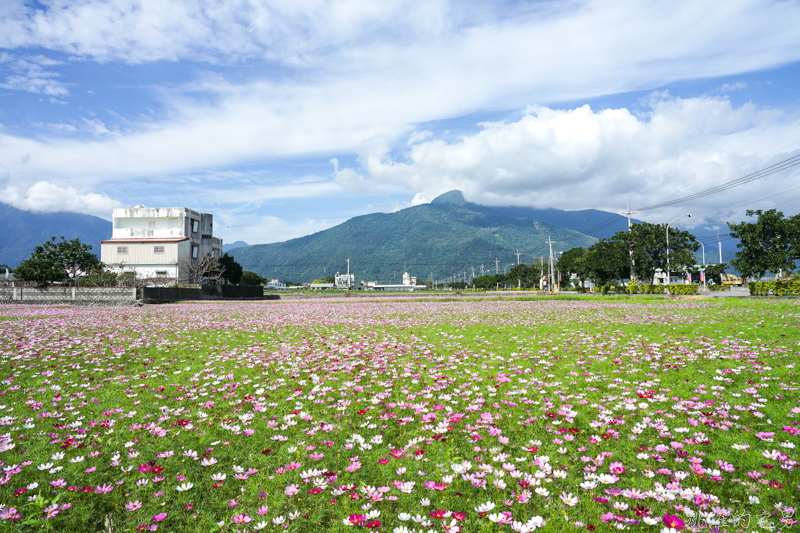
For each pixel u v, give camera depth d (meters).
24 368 8.06
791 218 31.98
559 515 2.96
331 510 3.12
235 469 3.65
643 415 4.94
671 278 83.31
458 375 7.26
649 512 2.87
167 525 3.00
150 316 19.36
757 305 21.08
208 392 6.41
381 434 4.54
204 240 56.53
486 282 143.88
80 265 40.41
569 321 15.77
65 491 3.31
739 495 3.19
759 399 5.28
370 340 11.48
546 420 4.92
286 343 11.09
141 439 4.42
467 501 3.19
